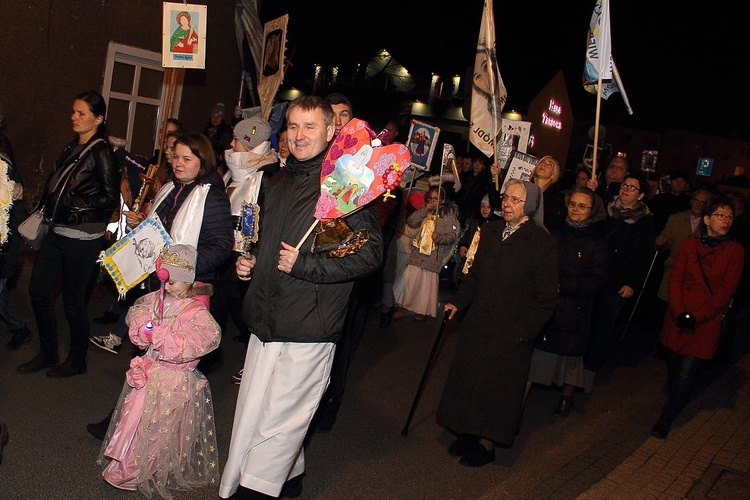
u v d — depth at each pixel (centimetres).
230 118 1189
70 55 927
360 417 569
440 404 516
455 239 873
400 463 495
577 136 3678
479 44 693
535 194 494
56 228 526
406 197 762
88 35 944
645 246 693
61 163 528
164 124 621
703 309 571
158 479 391
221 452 466
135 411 389
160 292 388
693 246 589
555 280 484
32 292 537
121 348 630
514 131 801
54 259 538
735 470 542
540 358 607
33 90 894
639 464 537
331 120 368
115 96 1004
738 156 5788
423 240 850
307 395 361
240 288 571
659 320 930
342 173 350
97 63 964
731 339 864
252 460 351
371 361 716
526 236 490
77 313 543
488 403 493
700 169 4338
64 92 932
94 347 620
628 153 4800
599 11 718
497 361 492
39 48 889
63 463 422
